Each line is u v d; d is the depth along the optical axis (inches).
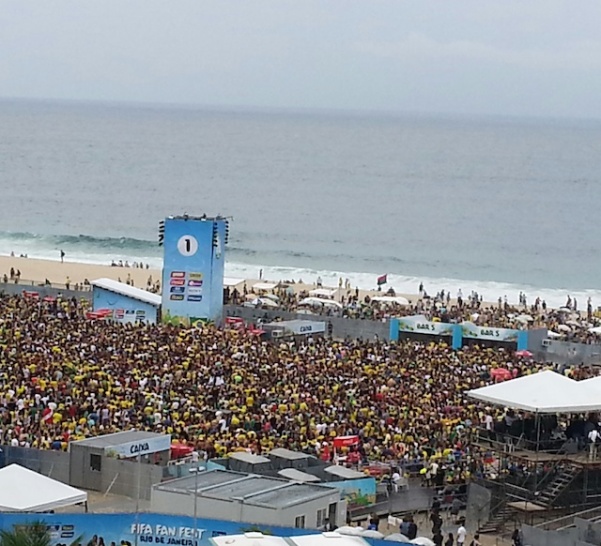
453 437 2345.0
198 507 1813.5
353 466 2165.4
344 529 1654.8
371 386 2760.8
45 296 4254.4
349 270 7244.1
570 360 3516.2
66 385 2628.0
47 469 2138.3
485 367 3139.8
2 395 2529.5
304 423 2409.0
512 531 2012.8
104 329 3395.7
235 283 4928.6
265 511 1763.0
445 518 2084.2
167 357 2974.9
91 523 1673.2
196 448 2226.9
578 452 2138.3
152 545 1675.7
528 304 5728.3
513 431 2234.3
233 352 3095.5
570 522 2011.6
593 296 6254.9
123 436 2182.6
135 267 6072.8
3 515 1651.1
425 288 6328.7
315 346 3339.1
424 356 3243.1
